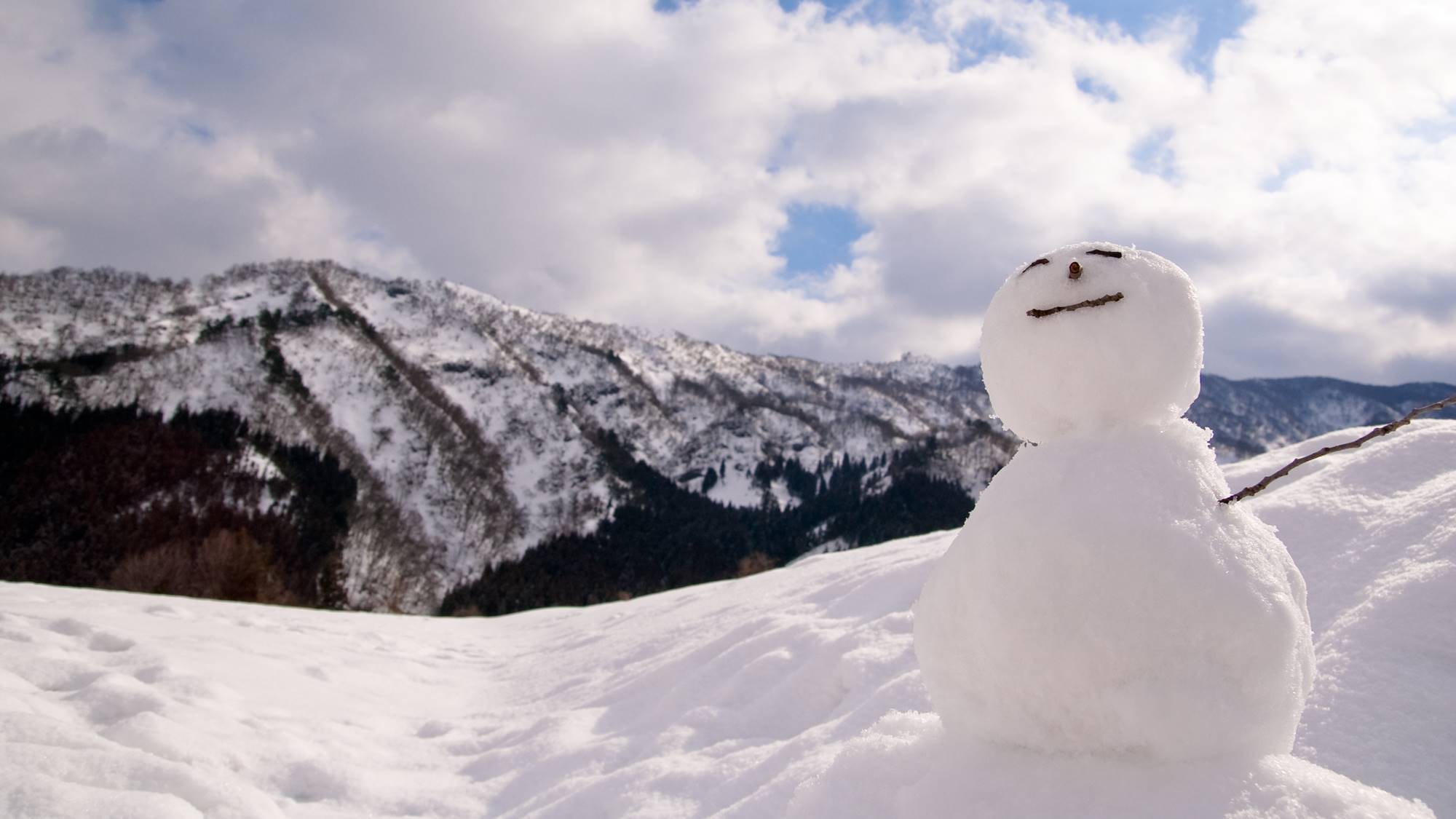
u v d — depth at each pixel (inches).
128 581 1211.9
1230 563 50.9
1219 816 45.9
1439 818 66.5
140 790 98.2
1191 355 60.0
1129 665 49.8
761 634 158.7
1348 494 119.6
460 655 255.3
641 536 3572.8
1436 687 79.4
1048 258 63.2
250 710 151.0
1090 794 49.8
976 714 57.3
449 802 124.1
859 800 60.6
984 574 54.9
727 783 104.9
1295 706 53.1
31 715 111.2
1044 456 58.8
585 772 124.9
